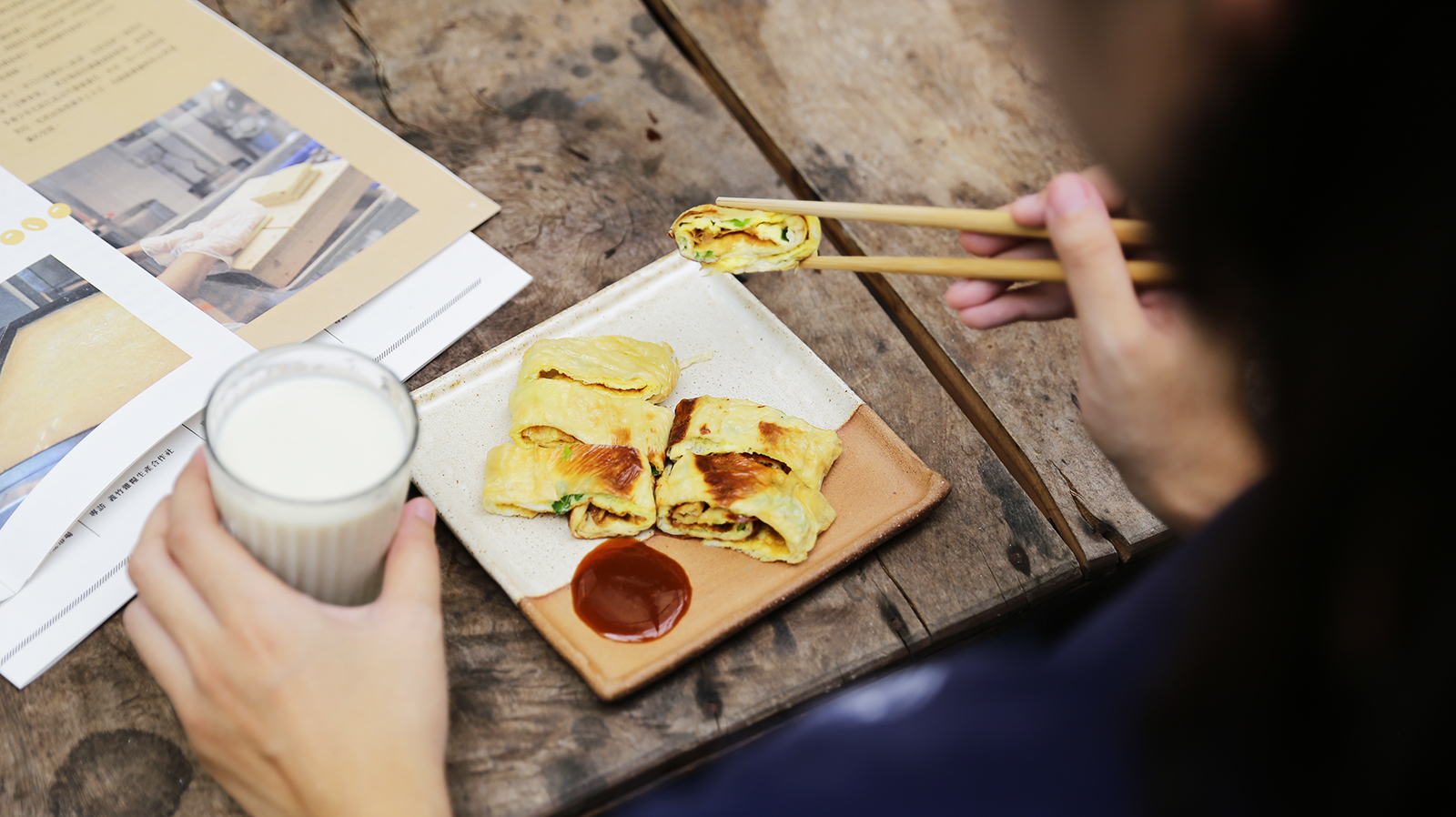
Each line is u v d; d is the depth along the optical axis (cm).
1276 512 56
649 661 97
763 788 78
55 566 99
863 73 126
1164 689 65
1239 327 62
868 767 77
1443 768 54
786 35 128
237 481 89
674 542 101
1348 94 46
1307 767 60
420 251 111
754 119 123
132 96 115
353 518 91
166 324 106
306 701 88
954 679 78
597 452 102
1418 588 52
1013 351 112
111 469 100
